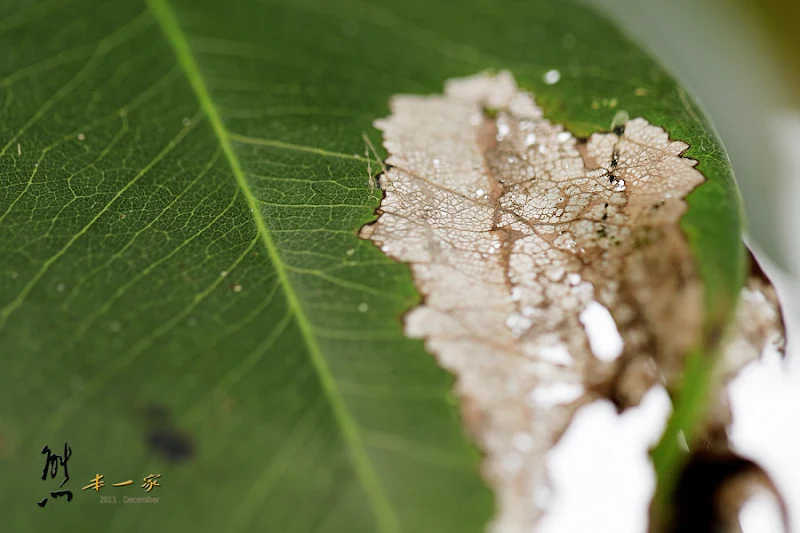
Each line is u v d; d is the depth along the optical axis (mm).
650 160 146
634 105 147
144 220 146
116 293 144
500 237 148
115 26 147
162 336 143
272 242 147
